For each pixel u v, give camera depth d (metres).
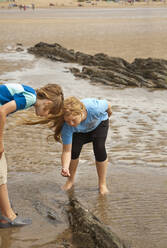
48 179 4.37
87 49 19.34
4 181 3.26
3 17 55.12
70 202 3.77
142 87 10.70
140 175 4.48
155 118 7.24
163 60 12.79
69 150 3.77
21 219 3.42
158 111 7.82
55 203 3.80
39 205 3.75
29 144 5.57
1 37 26.66
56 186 4.20
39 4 109.19
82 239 3.14
